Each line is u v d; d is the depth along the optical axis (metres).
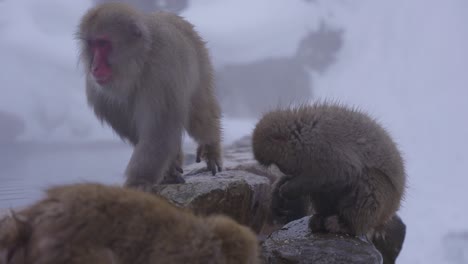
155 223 1.76
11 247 1.69
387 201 2.52
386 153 2.52
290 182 2.53
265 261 2.43
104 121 2.76
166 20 2.71
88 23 2.60
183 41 2.65
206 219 1.84
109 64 2.57
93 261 1.69
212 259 1.78
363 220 2.51
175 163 2.69
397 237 3.00
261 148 2.54
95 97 2.72
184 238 1.77
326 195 2.56
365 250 2.44
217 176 2.73
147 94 2.57
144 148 2.56
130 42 2.56
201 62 2.79
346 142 2.49
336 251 2.42
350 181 2.50
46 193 1.79
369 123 2.54
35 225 1.71
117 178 2.81
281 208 2.68
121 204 1.75
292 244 2.46
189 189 2.54
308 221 2.62
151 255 1.74
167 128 2.57
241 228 1.85
